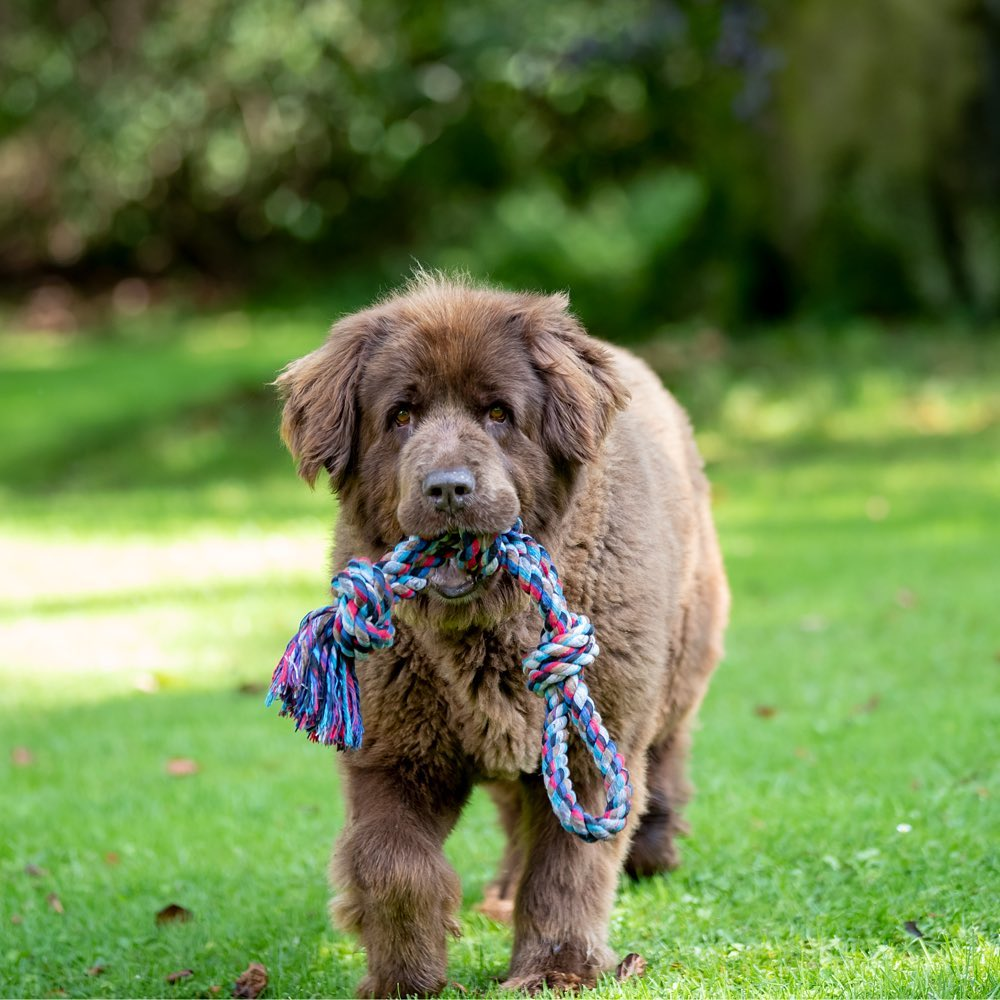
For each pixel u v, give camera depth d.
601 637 6.43
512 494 5.98
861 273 28.53
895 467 21.53
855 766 9.22
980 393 24.62
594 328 31.17
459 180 40.53
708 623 8.02
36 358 35.44
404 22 36.66
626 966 6.46
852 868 7.53
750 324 29.22
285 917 7.58
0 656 13.99
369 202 42.69
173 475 25.03
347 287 40.66
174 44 39.78
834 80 28.23
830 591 14.40
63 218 42.84
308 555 18.09
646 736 6.72
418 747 6.43
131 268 43.94
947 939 6.52
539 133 38.84
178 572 17.44
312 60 39.69
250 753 10.81
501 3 33.47
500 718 6.33
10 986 6.86
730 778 9.27
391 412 6.32
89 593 16.55
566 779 5.87
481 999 6.21
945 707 10.33
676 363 26.84
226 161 41.44
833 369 25.94
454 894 6.33
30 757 10.85
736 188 29.31
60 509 22.25
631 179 38.34
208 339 36.84
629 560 6.57
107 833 9.07
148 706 12.20
